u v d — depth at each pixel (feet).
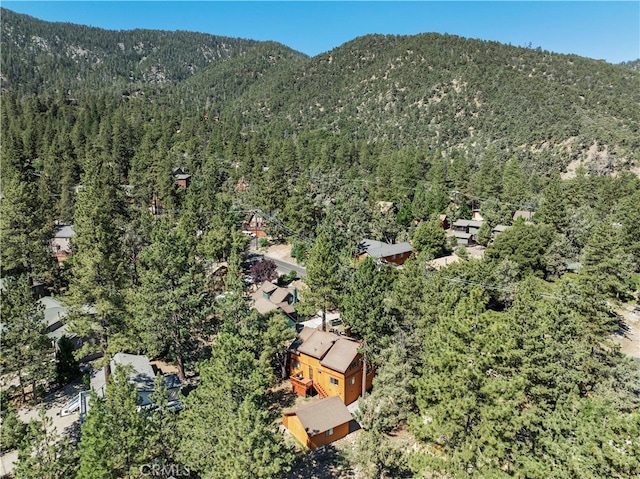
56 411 131.54
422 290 143.74
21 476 82.43
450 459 88.33
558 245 226.99
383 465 98.27
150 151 391.86
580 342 137.59
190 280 144.77
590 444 75.92
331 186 392.06
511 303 177.88
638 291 217.97
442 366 93.04
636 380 125.18
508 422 87.04
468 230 349.00
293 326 177.06
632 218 242.58
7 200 183.21
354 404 145.69
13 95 625.41
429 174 433.89
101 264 134.41
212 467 87.20
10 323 127.13
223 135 567.18
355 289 145.79
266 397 145.89
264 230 325.83
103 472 82.79
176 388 138.10
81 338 161.58
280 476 98.99
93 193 199.93
